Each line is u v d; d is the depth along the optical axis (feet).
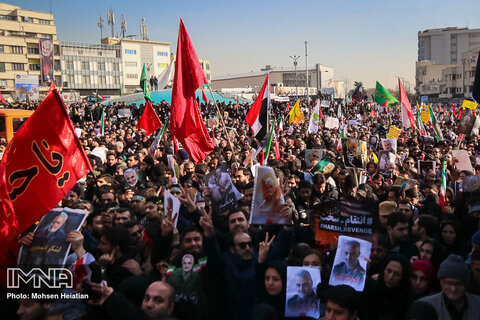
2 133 51.13
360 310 13.01
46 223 15.26
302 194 25.79
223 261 15.83
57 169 17.21
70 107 133.18
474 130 50.60
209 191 20.77
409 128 79.82
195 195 22.61
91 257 15.10
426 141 56.59
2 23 293.02
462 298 13.56
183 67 30.96
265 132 36.52
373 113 127.65
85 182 31.01
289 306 14.35
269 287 14.78
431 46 567.18
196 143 32.24
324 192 26.89
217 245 15.90
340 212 17.03
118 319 12.94
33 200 16.67
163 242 17.70
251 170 32.55
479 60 23.26
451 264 13.35
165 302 13.24
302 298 14.40
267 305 13.91
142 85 60.39
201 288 15.23
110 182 28.37
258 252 16.92
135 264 16.49
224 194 20.72
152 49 372.38
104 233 16.55
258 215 17.26
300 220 24.84
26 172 16.63
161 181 32.27
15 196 16.34
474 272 15.16
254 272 15.64
